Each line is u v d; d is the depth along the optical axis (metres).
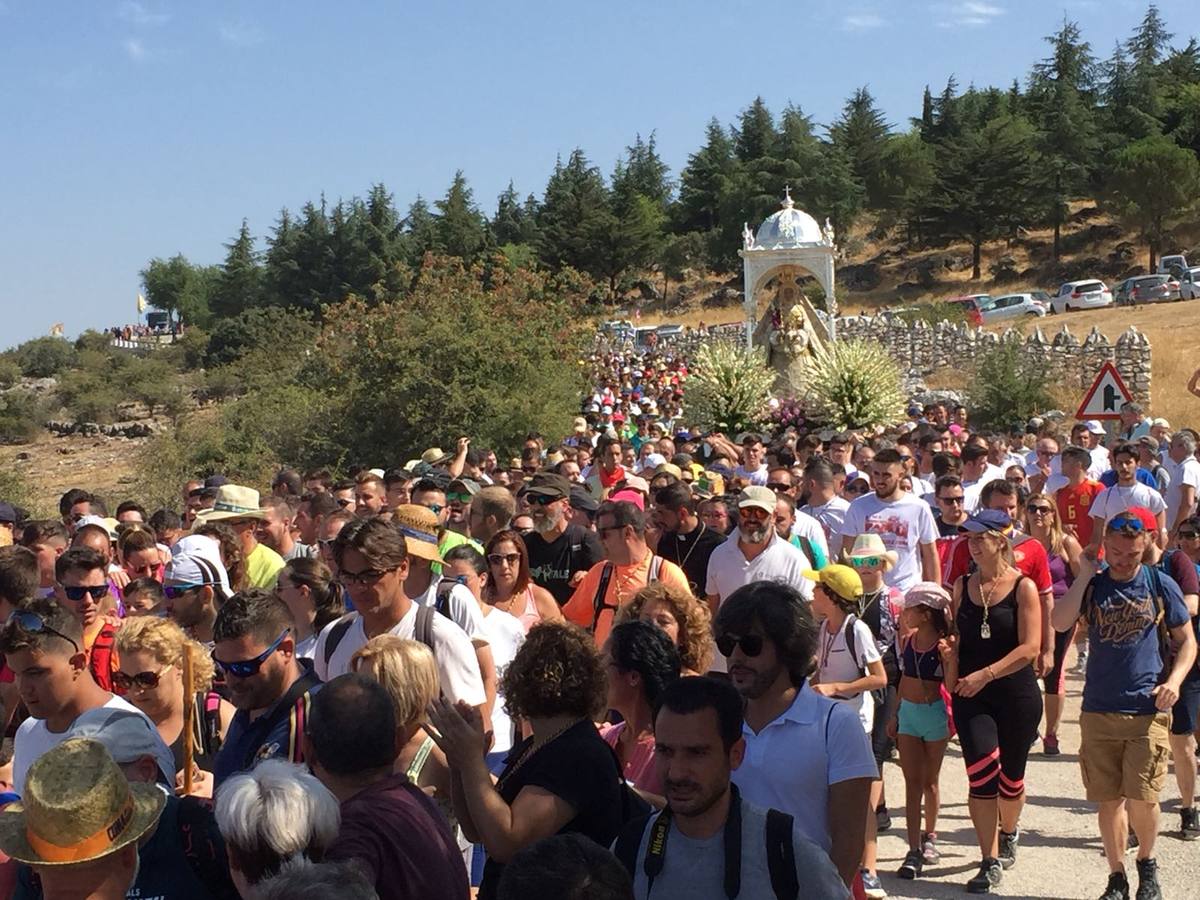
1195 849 7.61
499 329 26.62
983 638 7.01
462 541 8.59
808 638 4.44
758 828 3.68
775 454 12.34
